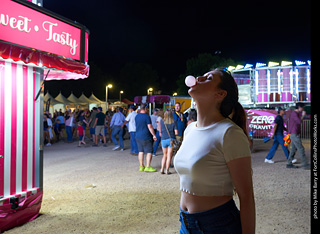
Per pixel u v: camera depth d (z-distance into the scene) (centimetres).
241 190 157
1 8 378
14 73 437
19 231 412
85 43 526
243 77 1880
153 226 423
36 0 480
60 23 467
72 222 443
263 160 968
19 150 446
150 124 811
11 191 434
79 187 656
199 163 162
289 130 827
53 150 1338
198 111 179
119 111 1313
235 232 162
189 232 171
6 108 427
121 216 466
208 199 163
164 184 671
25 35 410
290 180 685
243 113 184
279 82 1688
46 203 541
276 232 392
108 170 848
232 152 157
